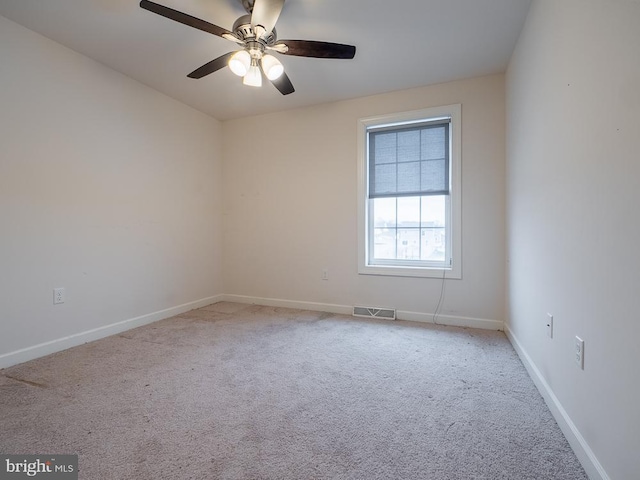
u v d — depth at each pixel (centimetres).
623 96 97
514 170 241
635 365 90
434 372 200
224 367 207
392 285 321
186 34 224
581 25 126
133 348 241
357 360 219
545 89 168
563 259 144
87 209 255
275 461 122
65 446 130
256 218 383
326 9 197
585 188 123
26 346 217
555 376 152
